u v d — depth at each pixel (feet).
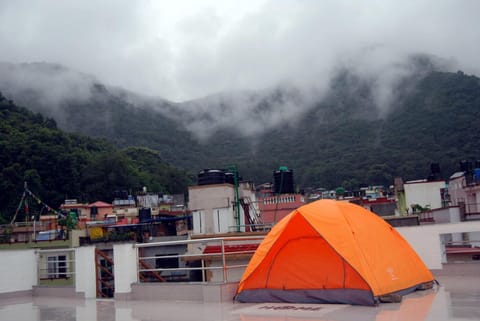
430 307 24.88
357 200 138.62
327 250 28.84
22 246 95.86
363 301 26.50
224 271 32.14
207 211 75.82
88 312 30.89
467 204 98.17
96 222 120.26
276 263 30.25
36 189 166.09
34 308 34.91
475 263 37.70
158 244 35.32
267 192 122.42
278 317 24.50
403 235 40.37
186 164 369.50
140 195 170.30
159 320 25.93
